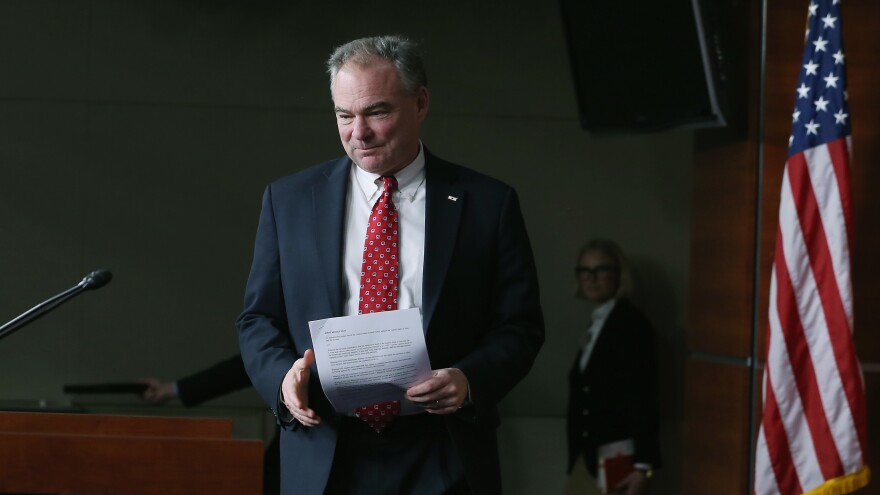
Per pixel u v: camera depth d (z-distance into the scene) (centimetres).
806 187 908
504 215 588
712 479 1027
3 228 1017
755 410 1002
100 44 1033
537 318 588
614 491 1037
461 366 548
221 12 1044
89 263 1022
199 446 496
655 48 981
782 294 906
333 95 565
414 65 563
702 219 1055
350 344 525
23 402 1005
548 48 1063
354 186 587
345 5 1051
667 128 1005
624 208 1060
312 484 552
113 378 1016
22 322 588
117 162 1030
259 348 563
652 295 1053
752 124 1009
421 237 576
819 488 893
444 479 553
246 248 1036
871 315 1005
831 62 915
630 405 1041
